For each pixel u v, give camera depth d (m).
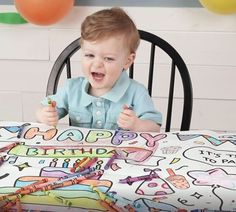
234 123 1.84
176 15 1.70
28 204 0.62
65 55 1.20
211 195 0.61
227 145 0.76
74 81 1.09
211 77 1.78
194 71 1.77
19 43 1.79
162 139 0.79
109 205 0.60
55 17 1.57
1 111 1.92
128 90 1.06
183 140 0.79
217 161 0.70
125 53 0.99
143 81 1.79
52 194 0.61
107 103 1.04
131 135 0.82
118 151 0.74
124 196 0.61
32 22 1.60
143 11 1.70
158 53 1.74
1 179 0.65
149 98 1.07
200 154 0.72
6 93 1.88
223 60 1.75
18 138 0.80
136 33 1.02
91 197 0.61
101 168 0.68
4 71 1.85
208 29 1.71
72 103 1.06
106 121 1.04
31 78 1.85
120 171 0.67
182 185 0.63
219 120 1.84
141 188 0.62
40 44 1.79
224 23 1.70
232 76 1.77
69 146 0.77
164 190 0.61
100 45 0.95
